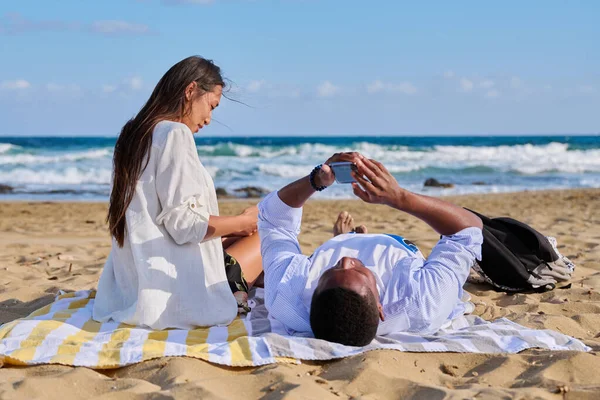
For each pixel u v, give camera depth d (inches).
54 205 632.4
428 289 137.9
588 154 1397.6
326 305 128.6
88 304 163.8
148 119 145.9
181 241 145.6
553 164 1264.8
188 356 127.6
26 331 138.9
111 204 145.4
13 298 191.9
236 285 163.3
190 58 151.0
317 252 144.2
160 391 110.6
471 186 919.7
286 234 151.1
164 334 140.0
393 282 138.8
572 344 136.6
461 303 161.8
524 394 108.4
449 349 132.3
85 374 118.8
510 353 131.6
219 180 967.0
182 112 149.9
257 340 132.0
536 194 761.6
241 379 117.3
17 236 370.3
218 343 134.6
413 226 398.9
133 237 143.8
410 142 2396.7
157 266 143.6
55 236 373.7
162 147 142.8
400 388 114.4
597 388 111.1
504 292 198.1
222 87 156.0
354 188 137.3
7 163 1059.3
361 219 478.9
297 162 1192.8
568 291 196.4
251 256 175.2
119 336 137.6
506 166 1224.8
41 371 123.7
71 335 138.5
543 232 348.5
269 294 143.1
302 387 112.0
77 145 1847.9
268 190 836.0
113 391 110.9
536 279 194.5
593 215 485.7
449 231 142.3
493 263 193.9
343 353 127.7
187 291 146.3
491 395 108.6
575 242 306.7
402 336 138.9
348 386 115.8
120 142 145.8
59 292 187.3
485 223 199.0
